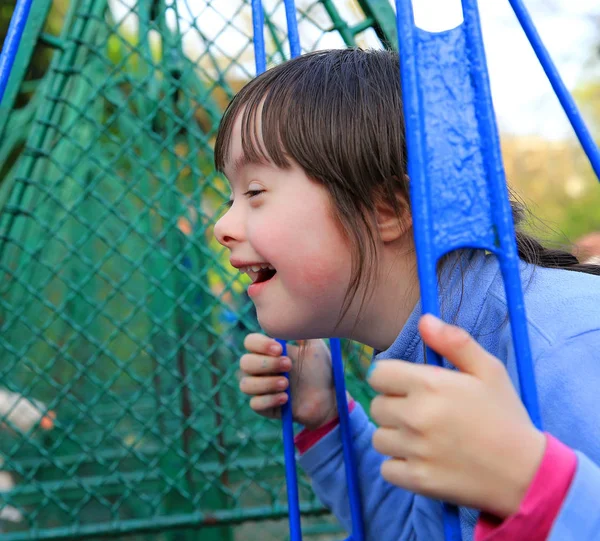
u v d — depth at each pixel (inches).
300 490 45.3
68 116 41.1
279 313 22.4
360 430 32.0
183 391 42.8
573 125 20.0
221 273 40.5
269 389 28.0
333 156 21.8
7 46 22.0
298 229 21.6
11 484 44.6
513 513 14.1
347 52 25.3
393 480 14.7
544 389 18.0
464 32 16.3
